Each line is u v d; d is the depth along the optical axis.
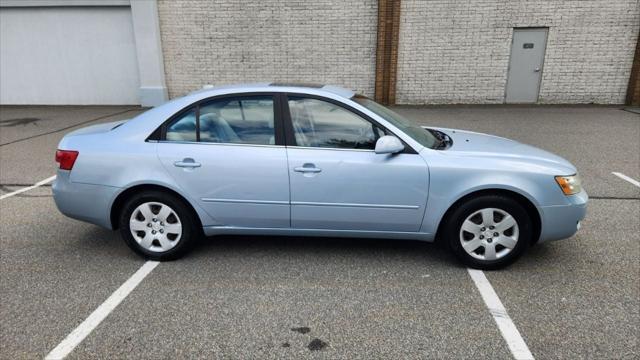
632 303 3.22
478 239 3.65
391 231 3.73
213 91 3.83
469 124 10.09
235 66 13.18
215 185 3.69
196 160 3.67
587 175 6.38
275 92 3.74
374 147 3.63
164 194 3.77
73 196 3.84
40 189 6.08
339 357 2.69
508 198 3.55
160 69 13.20
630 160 7.14
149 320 3.06
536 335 2.88
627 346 2.76
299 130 3.69
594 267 3.75
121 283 3.55
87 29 13.23
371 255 4.01
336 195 3.63
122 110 12.97
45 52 13.52
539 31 12.12
